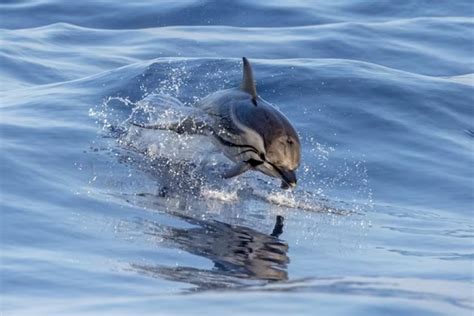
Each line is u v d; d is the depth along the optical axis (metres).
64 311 25.62
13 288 27.75
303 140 45.75
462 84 53.03
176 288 28.09
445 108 50.06
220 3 73.06
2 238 31.86
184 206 37.03
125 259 30.83
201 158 41.47
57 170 39.31
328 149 45.00
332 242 34.53
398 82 52.09
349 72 53.03
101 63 60.84
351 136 46.50
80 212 35.06
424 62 63.38
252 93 40.28
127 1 74.75
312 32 66.94
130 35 67.62
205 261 31.19
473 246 34.88
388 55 64.00
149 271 29.77
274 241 34.09
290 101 49.81
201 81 52.31
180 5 73.31
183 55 62.91
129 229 33.81
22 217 33.88
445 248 34.53
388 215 38.34
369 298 26.36
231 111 39.47
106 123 45.59
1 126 43.66
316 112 48.66
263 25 70.31
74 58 61.78
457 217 38.56
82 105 48.12
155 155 42.03
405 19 71.56
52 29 68.19
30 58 60.62
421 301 26.58
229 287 28.23
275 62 54.72
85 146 42.25
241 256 32.03
